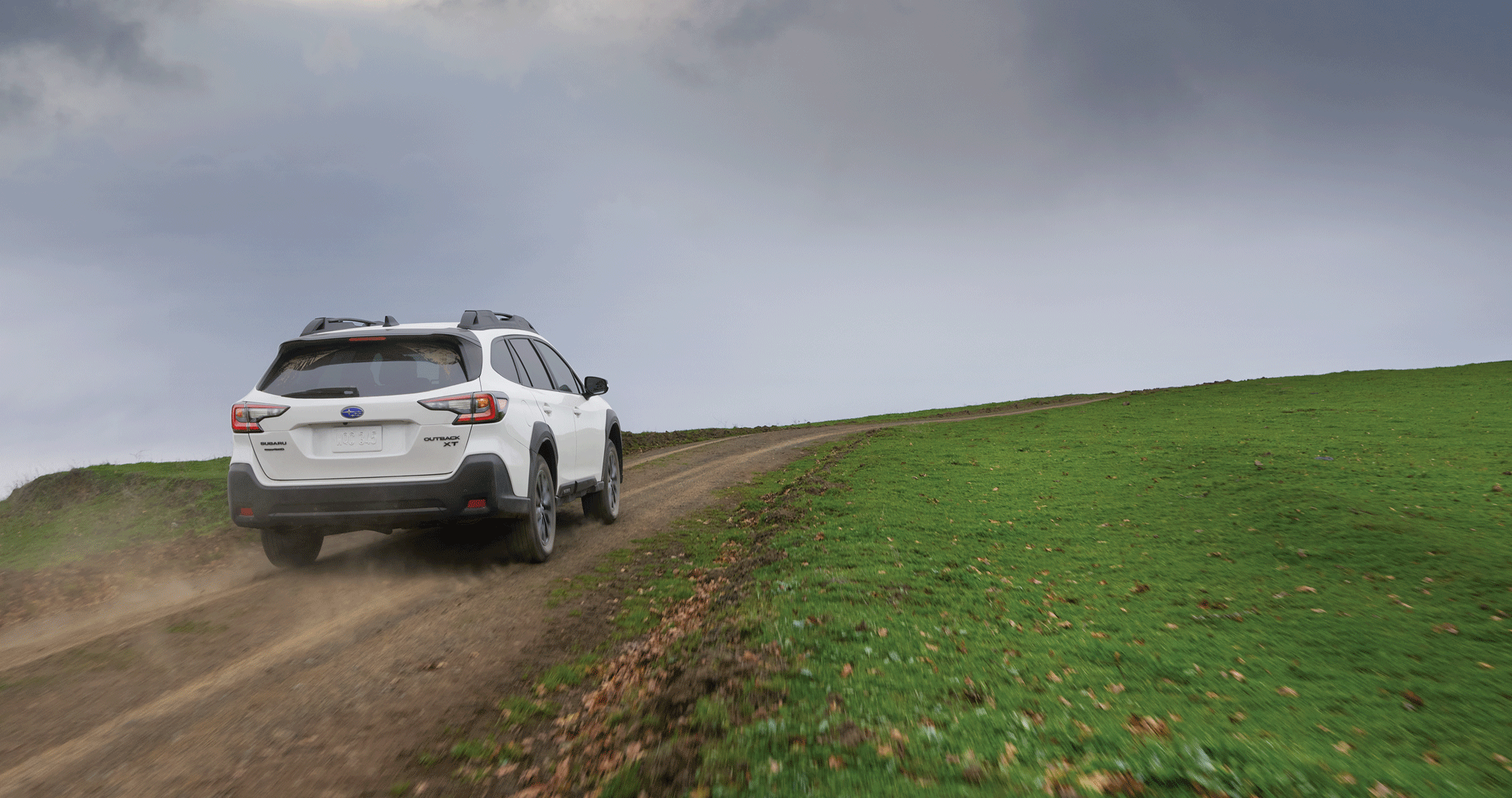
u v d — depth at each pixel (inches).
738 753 116.0
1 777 123.8
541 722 149.8
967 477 593.6
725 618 210.5
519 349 300.7
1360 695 172.6
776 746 118.6
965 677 167.3
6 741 138.4
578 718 150.2
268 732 142.6
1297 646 215.8
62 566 311.3
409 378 248.8
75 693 163.0
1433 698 171.2
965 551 341.7
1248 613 250.5
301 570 279.4
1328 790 111.7
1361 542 364.8
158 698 159.9
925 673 166.2
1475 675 189.3
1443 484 532.7
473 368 256.7
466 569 278.8
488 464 247.1
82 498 689.6
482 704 158.2
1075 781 108.4
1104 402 1596.9
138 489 650.2
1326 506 443.2
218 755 132.6
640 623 221.9
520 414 270.1
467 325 273.6
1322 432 879.1
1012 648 199.5
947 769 111.2
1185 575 309.1
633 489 539.2
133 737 140.2
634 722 140.7
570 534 354.3
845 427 1405.0
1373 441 783.7
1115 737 131.3
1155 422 1072.8
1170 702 163.6
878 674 161.3
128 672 176.6
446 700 159.9
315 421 241.6
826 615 209.6
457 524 362.6
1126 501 482.9
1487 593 280.7
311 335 254.8
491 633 206.7
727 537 362.3
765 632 189.3
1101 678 179.5
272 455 241.8
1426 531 390.3
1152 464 652.1
